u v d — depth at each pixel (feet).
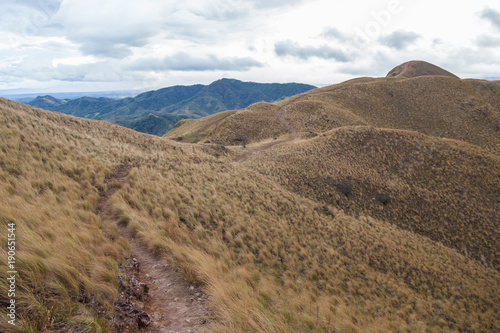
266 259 33.12
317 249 45.70
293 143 157.58
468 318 44.75
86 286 12.67
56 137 44.91
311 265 38.99
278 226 46.96
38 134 42.27
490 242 87.97
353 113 281.33
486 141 228.84
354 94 321.93
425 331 34.91
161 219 30.35
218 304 14.75
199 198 42.22
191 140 327.47
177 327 13.10
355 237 59.41
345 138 150.00
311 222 58.54
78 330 9.84
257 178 77.61
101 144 56.34
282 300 19.77
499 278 68.23
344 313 25.96
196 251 23.57
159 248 22.35
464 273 63.16
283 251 37.96
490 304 51.85
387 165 130.41
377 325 27.71
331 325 18.78
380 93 321.73
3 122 38.68
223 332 12.12
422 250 68.13
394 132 151.64
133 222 25.73
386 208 102.06
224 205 44.06
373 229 71.20
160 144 85.35
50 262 12.73
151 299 15.71
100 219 25.58
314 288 31.40
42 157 35.14
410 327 33.42
